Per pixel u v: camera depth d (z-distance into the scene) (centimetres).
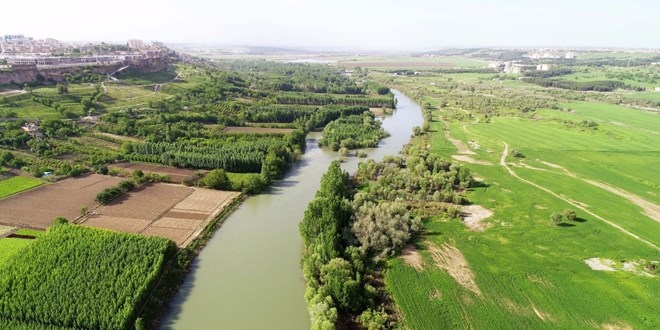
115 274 8175
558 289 8831
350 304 7788
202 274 9306
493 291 8756
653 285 8938
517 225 11894
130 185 13338
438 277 9231
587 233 11406
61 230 9438
